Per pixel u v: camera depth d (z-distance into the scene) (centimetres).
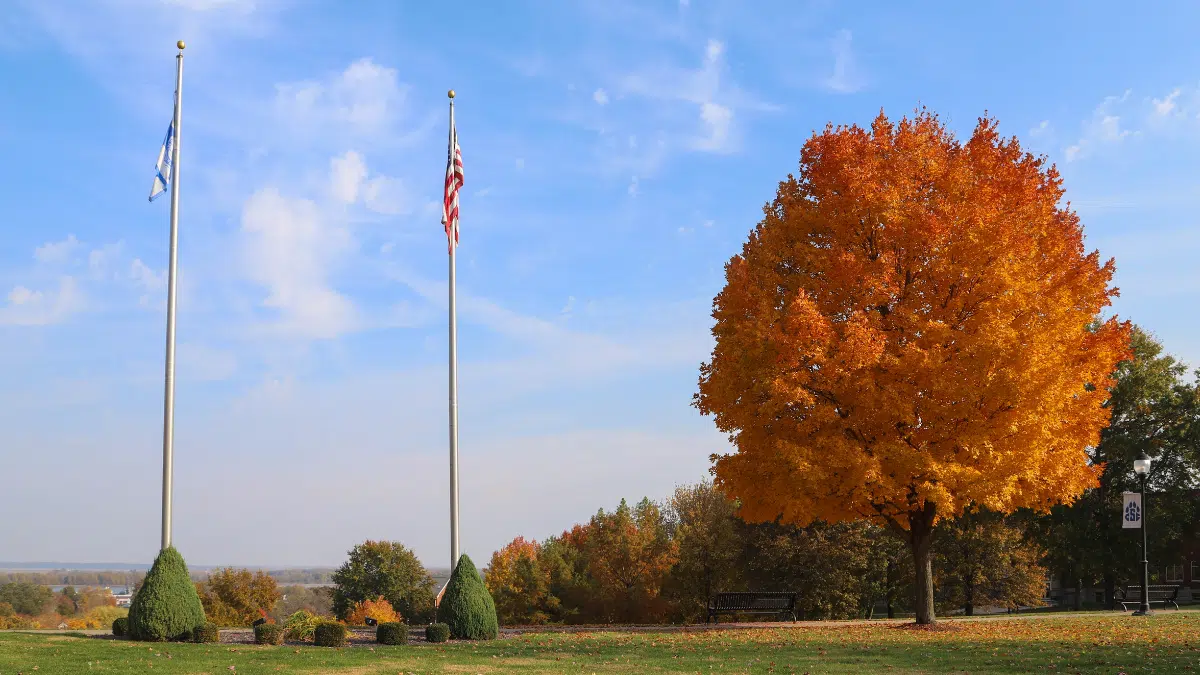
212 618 6475
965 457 2173
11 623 6006
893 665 1633
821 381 2206
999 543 4288
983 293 2184
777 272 2445
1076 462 2314
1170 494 4147
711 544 4247
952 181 2294
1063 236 2348
